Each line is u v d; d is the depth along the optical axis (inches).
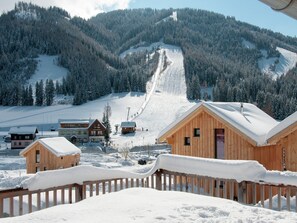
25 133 3154.5
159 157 321.7
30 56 7805.1
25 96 5639.8
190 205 221.6
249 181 264.2
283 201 327.3
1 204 219.8
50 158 962.7
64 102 5733.3
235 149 505.0
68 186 261.9
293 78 5802.2
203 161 292.7
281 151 463.2
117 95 6053.2
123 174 301.9
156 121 4544.8
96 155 2166.6
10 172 1107.3
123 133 3919.8
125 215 199.8
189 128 561.0
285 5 85.5
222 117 506.0
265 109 4264.3
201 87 6776.6
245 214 210.5
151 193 255.9
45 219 190.4
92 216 197.0
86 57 7839.6
